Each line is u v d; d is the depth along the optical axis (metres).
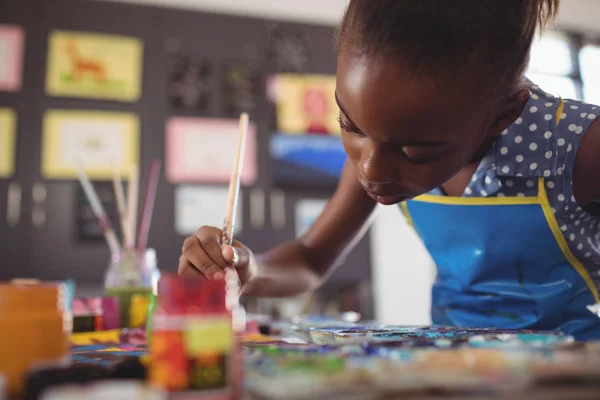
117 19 2.51
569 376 0.31
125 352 0.56
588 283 0.75
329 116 2.69
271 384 0.30
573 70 2.99
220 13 2.63
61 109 2.41
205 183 2.51
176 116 2.52
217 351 0.33
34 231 2.32
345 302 2.55
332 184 2.65
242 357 0.40
